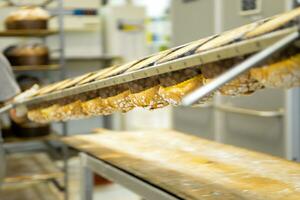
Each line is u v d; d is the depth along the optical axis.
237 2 3.44
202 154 2.24
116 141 2.72
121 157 2.23
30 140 4.01
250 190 1.57
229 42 1.11
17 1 4.88
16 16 4.05
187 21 4.18
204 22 3.89
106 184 4.61
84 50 5.82
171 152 2.32
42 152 5.24
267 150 3.29
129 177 1.97
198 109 4.12
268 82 1.09
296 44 1.00
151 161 2.12
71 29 5.48
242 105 3.52
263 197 1.48
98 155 2.32
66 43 5.70
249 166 1.94
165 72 1.32
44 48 4.19
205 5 3.86
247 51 1.03
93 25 5.59
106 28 5.90
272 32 0.99
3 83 3.04
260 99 3.32
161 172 1.88
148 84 1.54
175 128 4.58
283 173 1.79
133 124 6.01
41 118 2.43
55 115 2.25
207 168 1.93
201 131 4.11
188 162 2.07
